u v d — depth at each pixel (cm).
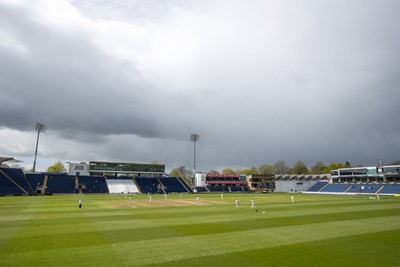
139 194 9912
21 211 3875
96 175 11919
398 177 10525
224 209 4272
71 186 10256
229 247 1725
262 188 14025
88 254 1562
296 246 1750
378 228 2428
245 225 2617
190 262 1412
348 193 10938
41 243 1833
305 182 14000
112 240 1927
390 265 1361
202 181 13888
